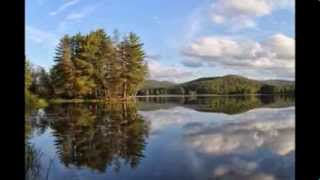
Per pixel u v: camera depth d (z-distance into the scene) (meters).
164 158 15.29
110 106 58.22
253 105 61.97
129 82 74.88
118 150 17.36
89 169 13.05
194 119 35.69
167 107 58.00
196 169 13.16
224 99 91.88
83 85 66.94
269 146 18.53
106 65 71.12
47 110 45.22
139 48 75.50
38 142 19.19
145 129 26.77
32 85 54.78
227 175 12.27
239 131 25.92
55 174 12.04
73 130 25.19
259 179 11.66
